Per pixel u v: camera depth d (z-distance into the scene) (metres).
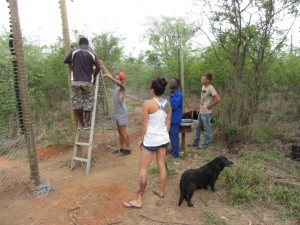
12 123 6.42
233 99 7.61
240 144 7.38
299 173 5.84
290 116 9.66
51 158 7.68
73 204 5.01
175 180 5.68
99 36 11.45
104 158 7.24
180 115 6.66
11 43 5.24
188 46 12.78
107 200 5.07
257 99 7.65
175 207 4.76
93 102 6.51
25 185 5.71
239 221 4.35
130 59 12.80
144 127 4.66
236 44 7.41
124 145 8.20
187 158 6.79
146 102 4.66
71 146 8.32
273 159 6.42
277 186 5.15
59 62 11.00
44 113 10.13
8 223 4.62
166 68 13.01
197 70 11.09
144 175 4.73
